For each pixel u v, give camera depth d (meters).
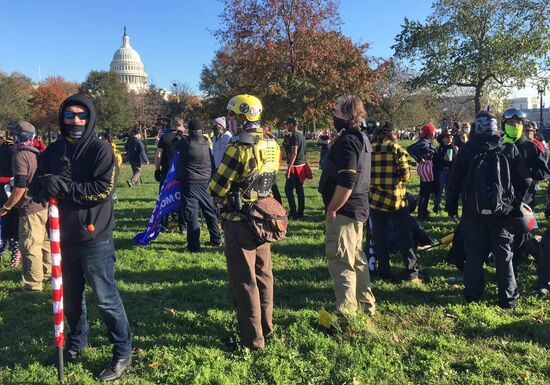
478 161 4.77
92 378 3.71
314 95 28.36
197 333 4.51
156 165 8.84
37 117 67.19
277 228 3.86
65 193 3.38
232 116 4.07
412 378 3.65
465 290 5.08
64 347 4.13
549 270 5.27
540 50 27.45
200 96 79.56
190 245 7.41
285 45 28.95
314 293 5.51
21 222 5.60
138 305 5.23
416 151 9.50
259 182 3.91
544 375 3.64
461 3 28.17
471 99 33.03
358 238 4.45
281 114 29.16
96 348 4.16
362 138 4.23
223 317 4.82
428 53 29.34
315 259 6.85
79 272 3.80
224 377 3.62
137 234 8.28
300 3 28.72
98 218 3.58
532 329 4.43
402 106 50.59
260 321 4.07
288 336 4.34
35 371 3.81
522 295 5.26
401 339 4.26
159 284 5.93
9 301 5.37
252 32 29.23
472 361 3.85
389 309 4.93
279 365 3.81
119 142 58.78
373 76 30.05
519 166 4.80
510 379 3.58
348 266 4.41
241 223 3.85
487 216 4.75
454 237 6.17
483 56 27.53
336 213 4.36
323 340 4.17
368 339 4.20
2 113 59.94
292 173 9.73
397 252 6.85
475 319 4.64
